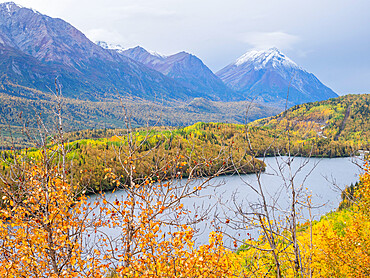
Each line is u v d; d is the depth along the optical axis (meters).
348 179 81.56
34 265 7.57
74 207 7.69
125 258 7.27
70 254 7.58
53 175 7.68
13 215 7.48
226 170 6.63
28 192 7.53
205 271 7.73
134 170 7.43
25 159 7.46
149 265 7.66
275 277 8.12
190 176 7.11
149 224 7.49
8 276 7.15
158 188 7.50
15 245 7.56
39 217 7.42
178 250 7.67
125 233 7.66
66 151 7.64
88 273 7.53
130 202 7.60
